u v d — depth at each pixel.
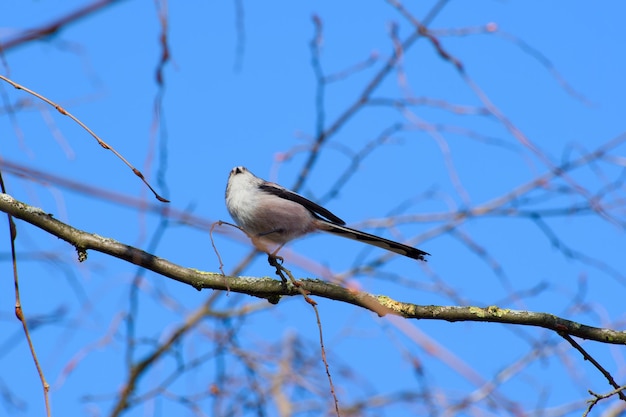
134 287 9.54
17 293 7.42
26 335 7.06
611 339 9.39
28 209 8.91
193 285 9.24
